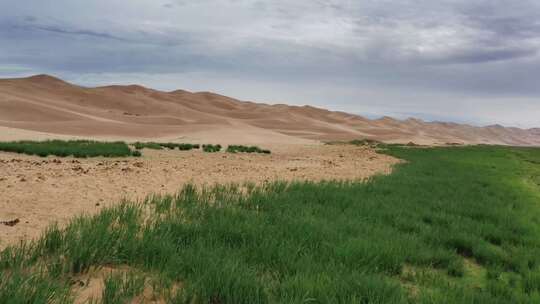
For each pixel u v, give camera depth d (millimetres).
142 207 8266
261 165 19969
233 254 5695
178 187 11391
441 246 7418
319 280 4895
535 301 5195
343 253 6086
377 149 40188
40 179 10930
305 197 10656
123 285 4301
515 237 8391
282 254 5762
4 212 7160
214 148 32594
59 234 5457
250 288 4504
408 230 8469
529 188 16891
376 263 6035
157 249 5551
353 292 4680
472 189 14773
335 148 39281
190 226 6762
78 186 10242
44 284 4047
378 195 11867
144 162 18672
